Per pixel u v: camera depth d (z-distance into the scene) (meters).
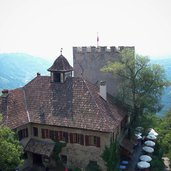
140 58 40.44
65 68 38.09
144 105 40.88
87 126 32.62
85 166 34.22
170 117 48.22
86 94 35.59
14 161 24.70
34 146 35.88
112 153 33.16
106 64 45.09
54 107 36.34
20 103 37.56
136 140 45.22
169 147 41.62
